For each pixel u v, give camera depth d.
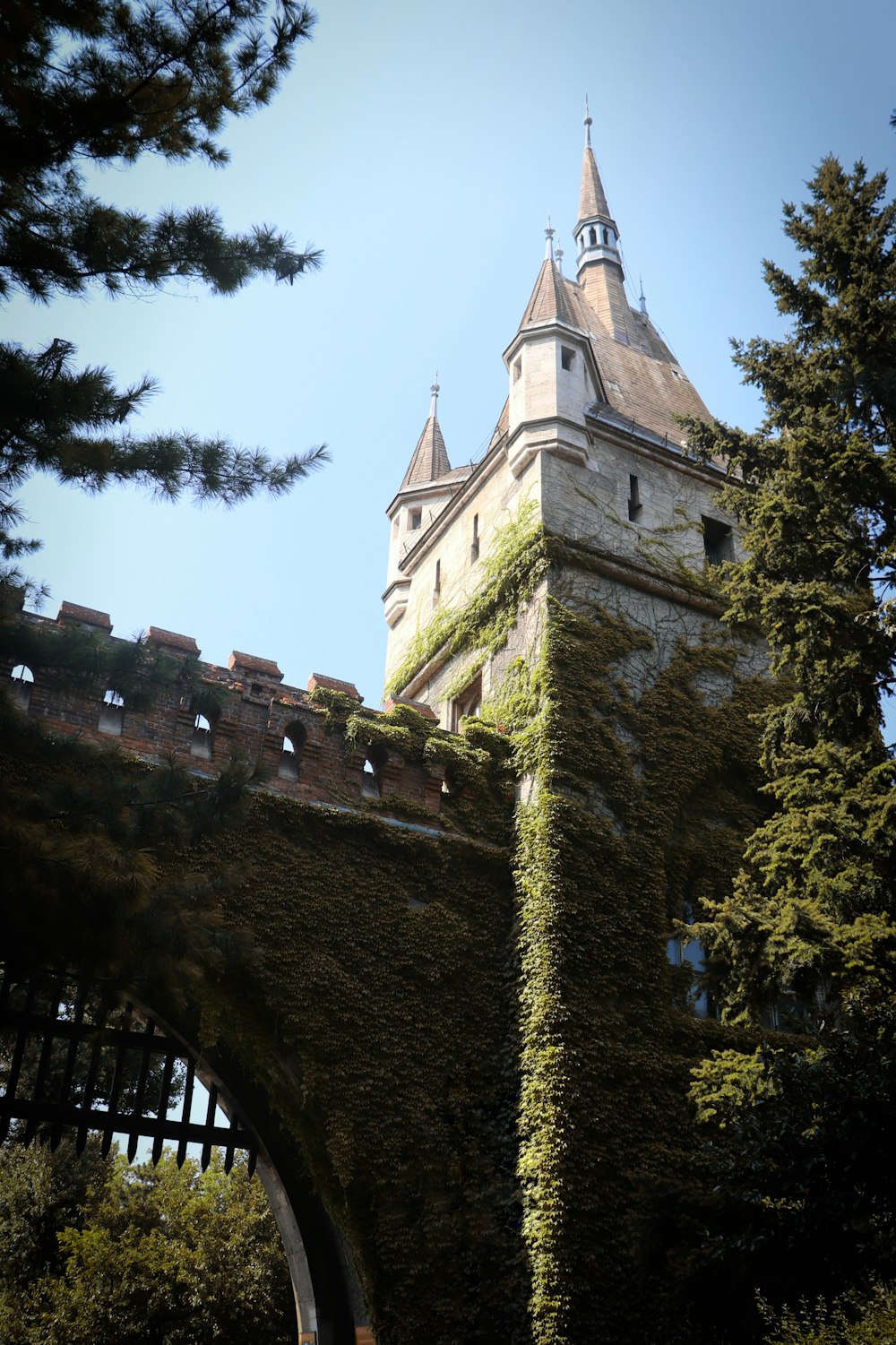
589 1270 14.59
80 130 11.05
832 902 13.34
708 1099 13.22
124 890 9.84
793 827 13.88
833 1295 12.41
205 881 11.69
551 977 16.47
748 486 17.14
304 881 16.44
